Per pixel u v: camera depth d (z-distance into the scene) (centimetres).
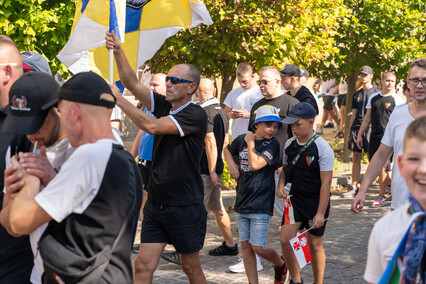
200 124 411
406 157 196
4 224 240
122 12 414
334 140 1578
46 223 231
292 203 478
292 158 478
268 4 877
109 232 227
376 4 1075
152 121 395
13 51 295
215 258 634
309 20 891
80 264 224
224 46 847
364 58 1131
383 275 198
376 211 873
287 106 626
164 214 412
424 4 1131
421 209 196
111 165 226
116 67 460
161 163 414
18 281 279
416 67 386
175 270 591
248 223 494
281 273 507
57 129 250
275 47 846
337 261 617
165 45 848
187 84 412
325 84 1702
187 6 457
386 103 900
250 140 488
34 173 230
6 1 635
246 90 730
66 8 675
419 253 190
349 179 1087
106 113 234
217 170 612
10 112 245
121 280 233
